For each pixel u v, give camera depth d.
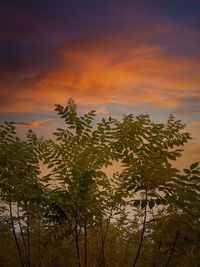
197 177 4.62
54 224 5.96
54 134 6.27
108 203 6.67
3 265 7.96
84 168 6.11
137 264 6.94
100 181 6.83
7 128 6.79
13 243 8.30
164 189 4.79
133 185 5.06
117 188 6.79
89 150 6.14
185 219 4.77
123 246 8.05
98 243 7.84
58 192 5.75
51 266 7.71
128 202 6.76
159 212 6.19
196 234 4.77
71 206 5.71
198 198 4.66
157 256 6.20
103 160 6.23
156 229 5.26
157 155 5.25
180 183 4.72
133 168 5.24
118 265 7.84
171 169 4.82
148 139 5.80
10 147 6.75
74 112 6.38
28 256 7.14
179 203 4.71
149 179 4.86
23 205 6.80
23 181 6.70
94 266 7.46
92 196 6.33
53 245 6.85
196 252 5.30
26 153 6.90
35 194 5.70
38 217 6.88
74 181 5.60
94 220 6.38
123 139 6.10
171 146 5.80
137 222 7.87
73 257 7.66
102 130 6.22
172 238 5.48
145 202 4.76
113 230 7.97
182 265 5.89
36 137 7.04
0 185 6.75
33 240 7.51
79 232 6.74
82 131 6.28
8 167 6.68
